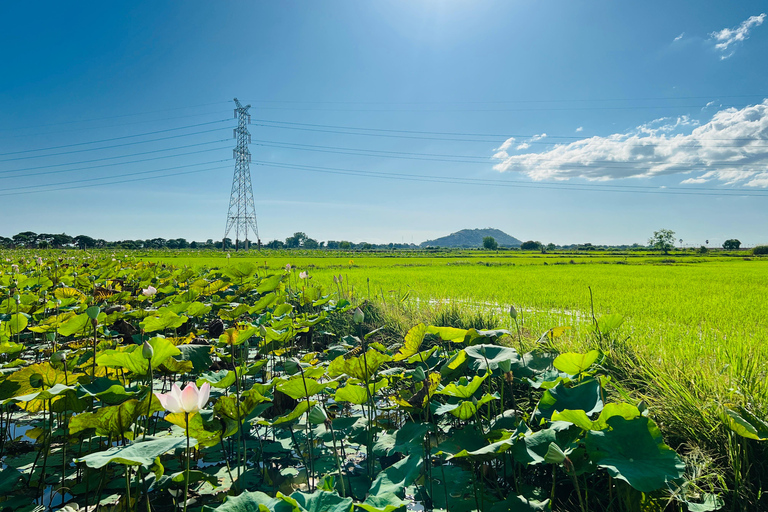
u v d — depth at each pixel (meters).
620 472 2.33
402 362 6.14
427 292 14.94
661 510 2.75
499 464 3.75
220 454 4.08
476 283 19.75
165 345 3.21
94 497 3.19
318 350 8.01
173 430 4.27
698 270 35.53
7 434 4.28
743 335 6.38
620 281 21.62
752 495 2.75
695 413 3.47
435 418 4.58
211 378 3.99
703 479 2.89
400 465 2.92
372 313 9.98
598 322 4.86
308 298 8.38
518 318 8.49
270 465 3.87
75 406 3.15
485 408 4.45
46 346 6.74
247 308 6.50
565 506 3.12
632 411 2.66
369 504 2.32
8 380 3.20
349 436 3.99
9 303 6.93
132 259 24.58
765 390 3.55
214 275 13.11
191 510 3.07
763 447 2.95
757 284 19.72
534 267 43.59
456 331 4.55
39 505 3.03
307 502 2.15
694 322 8.64
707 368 4.27
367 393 3.46
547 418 3.11
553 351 5.43
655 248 125.00
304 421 4.43
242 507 2.11
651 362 4.68
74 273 14.36
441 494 3.26
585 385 3.23
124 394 3.23
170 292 10.07
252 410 3.39
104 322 5.50
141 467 3.30
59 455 3.86
